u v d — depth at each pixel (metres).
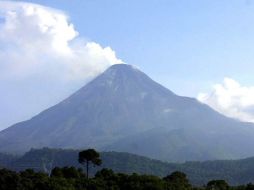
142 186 188.38
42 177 185.50
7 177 178.00
